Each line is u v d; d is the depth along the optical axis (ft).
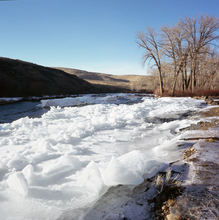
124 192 8.42
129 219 6.69
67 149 14.76
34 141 18.16
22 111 58.54
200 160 10.60
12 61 238.68
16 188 8.32
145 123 25.98
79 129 21.57
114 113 32.45
